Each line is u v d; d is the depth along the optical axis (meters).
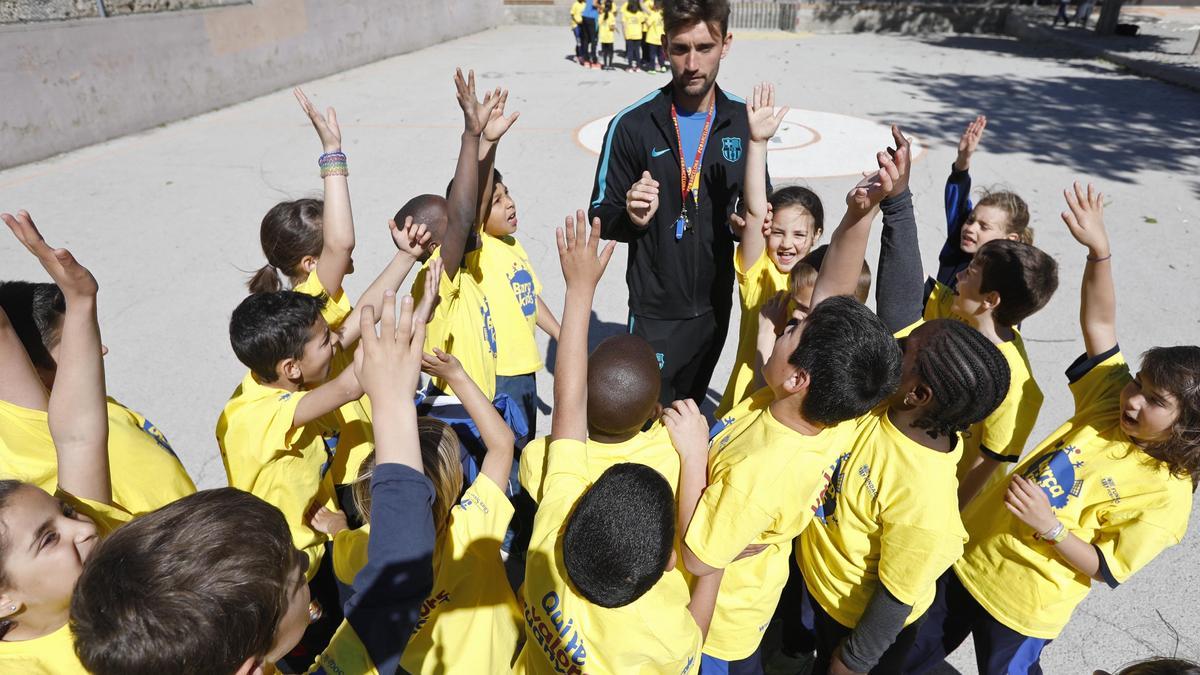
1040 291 2.45
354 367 1.83
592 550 1.47
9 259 6.85
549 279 6.38
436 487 1.81
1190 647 2.94
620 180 3.47
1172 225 7.39
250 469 2.23
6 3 9.97
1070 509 2.12
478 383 3.13
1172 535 1.98
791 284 2.75
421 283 2.90
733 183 3.39
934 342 1.78
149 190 8.87
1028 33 22.20
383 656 1.49
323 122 2.74
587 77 16.39
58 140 10.53
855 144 10.66
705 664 2.21
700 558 1.81
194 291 6.18
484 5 24.53
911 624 2.18
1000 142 10.62
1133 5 28.41
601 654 1.60
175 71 12.54
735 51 19.78
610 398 1.85
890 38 22.62
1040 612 2.15
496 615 1.91
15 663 1.34
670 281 3.54
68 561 1.37
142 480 2.14
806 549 2.21
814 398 1.70
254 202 8.43
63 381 1.66
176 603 1.10
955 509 1.86
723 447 1.99
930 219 7.57
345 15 17.27
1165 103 13.27
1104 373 2.29
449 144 10.73
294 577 1.28
